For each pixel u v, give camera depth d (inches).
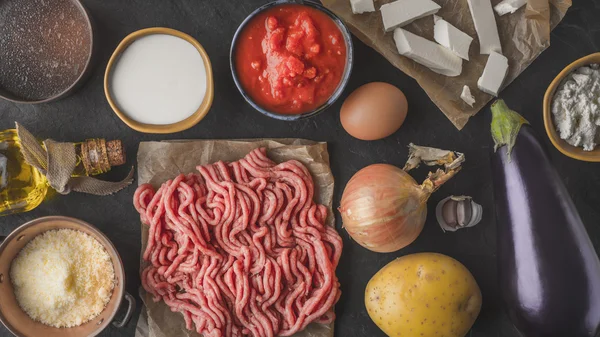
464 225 64.6
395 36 63.2
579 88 60.3
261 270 64.8
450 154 62.1
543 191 58.3
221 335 63.6
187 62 63.0
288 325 65.2
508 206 59.6
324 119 67.6
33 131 67.2
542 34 64.1
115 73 62.4
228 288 64.7
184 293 65.3
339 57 61.6
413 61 64.5
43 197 65.8
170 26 67.3
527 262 59.0
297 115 61.5
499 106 59.2
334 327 67.4
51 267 61.8
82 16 64.1
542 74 67.5
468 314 62.9
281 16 61.2
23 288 62.4
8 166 63.6
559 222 58.1
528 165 58.7
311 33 59.9
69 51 64.6
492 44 63.7
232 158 66.9
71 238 63.1
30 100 64.6
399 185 60.6
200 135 67.6
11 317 60.9
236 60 61.3
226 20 67.4
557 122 61.0
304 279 65.4
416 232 62.7
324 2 63.4
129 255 67.2
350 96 63.5
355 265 67.5
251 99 61.7
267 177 65.4
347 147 67.8
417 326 61.9
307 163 66.7
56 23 64.5
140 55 62.7
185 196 65.1
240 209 64.9
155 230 64.4
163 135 67.4
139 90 62.7
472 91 64.7
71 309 62.5
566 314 58.9
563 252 58.2
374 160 67.8
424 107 67.6
